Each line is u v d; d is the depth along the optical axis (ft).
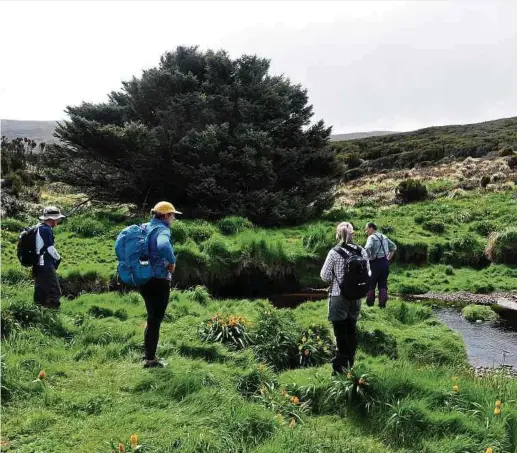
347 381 20.75
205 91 70.79
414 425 18.89
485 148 160.15
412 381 21.12
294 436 16.85
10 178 83.15
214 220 65.21
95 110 71.87
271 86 75.10
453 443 17.65
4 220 56.03
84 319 27.50
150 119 72.59
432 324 36.68
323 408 20.68
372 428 19.29
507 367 30.63
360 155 195.42
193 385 19.38
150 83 68.23
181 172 65.26
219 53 74.49
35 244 26.81
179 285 45.01
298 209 69.05
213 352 24.58
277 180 73.36
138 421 16.78
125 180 71.10
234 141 67.62
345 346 22.41
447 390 20.98
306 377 22.77
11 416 16.65
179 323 28.76
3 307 25.09
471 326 39.60
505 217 69.36
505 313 43.42
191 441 15.51
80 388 19.16
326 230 56.49
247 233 54.39
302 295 47.62
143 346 24.31
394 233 63.21
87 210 72.02
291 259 50.31
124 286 39.73
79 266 41.11
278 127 73.87
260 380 21.38
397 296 48.83
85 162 70.28
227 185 67.36
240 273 48.26
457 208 77.36
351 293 21.04
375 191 103.55
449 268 56.08
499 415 19.22
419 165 150.00
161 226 20.88
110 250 48.65
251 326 28.37
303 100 78.43
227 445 15.88
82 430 16.11
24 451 14.70
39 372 19.83
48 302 27.04
